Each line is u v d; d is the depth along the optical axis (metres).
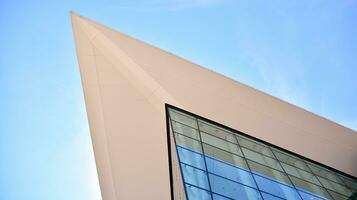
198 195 12.01
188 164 14.33
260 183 15.44
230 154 17.48
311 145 22.33
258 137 20.84
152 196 19.62
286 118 23.14
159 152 20.39
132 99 21.39
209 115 20.84
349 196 18.72
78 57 22.48
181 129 18.27
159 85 21.66
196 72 22.89
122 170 20.16
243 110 22.03
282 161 19.62
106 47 22.69
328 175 20.58
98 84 21.81
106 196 19.86
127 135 20.69
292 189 16.34
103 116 21.09
